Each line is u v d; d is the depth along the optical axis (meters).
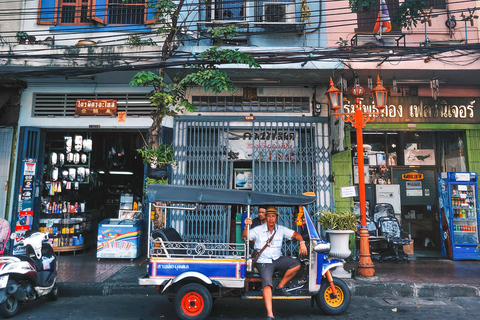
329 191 8.43
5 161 8.72
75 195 9.98
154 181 6.64
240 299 5.91
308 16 7.91
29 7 8.74
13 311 4.91
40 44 7.60
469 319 4.88
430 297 6.07
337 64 7.60
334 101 7.01
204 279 4.63
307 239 5.25
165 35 7.63
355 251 8.48
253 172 8.45
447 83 8.67
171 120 8.69
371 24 8.39
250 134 8.76
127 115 8.84
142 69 7.05
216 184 8.46
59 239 8.89
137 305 5.55
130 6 8.73
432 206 9.43
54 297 5.78
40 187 8.97
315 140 8.59
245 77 8.27
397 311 5.26
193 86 8.69
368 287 6.17
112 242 8.19
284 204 4.80
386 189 9.44
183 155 8.56
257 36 8.42
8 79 8.53
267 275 4.65
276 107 8.78
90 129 8.96
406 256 8.22
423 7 8.23
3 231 5.66
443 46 6.84
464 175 8.45
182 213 8.34
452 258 8.30
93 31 8.57
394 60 7.26
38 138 8.86
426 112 8.80
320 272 4.86
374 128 8.77
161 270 4.77
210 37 7.93
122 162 11.20
